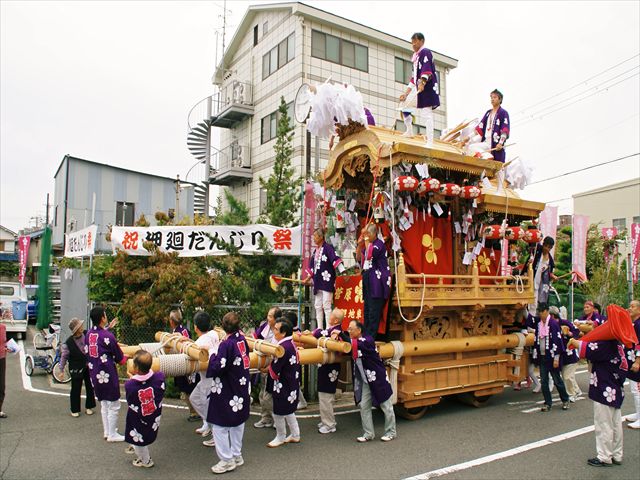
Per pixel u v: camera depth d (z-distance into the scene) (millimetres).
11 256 32906
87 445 6422
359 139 8148
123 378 10367
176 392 9148
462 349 8273
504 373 9031
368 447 6453
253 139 21234
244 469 5648
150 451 6246
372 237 7520
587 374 12359
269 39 20484
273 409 6461
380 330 7539
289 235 9680
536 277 10133
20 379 10664
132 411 5520
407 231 8227
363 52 20109
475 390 8547
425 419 7926
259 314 9398
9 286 20594
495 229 8516
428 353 7801
